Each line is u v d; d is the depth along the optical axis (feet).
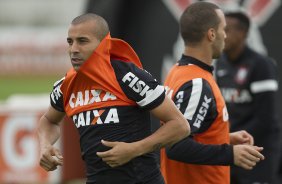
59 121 45.68
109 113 41.04
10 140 86.07
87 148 41.73
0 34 264.93
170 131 40.78
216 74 63.72
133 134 41.24
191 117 45.24
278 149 62.23
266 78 61.46
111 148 40.88
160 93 40.91
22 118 85.56
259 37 80.38
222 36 48.37
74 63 41.14
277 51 80.02
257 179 61.31
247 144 48.93
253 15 80.43
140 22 81.71
